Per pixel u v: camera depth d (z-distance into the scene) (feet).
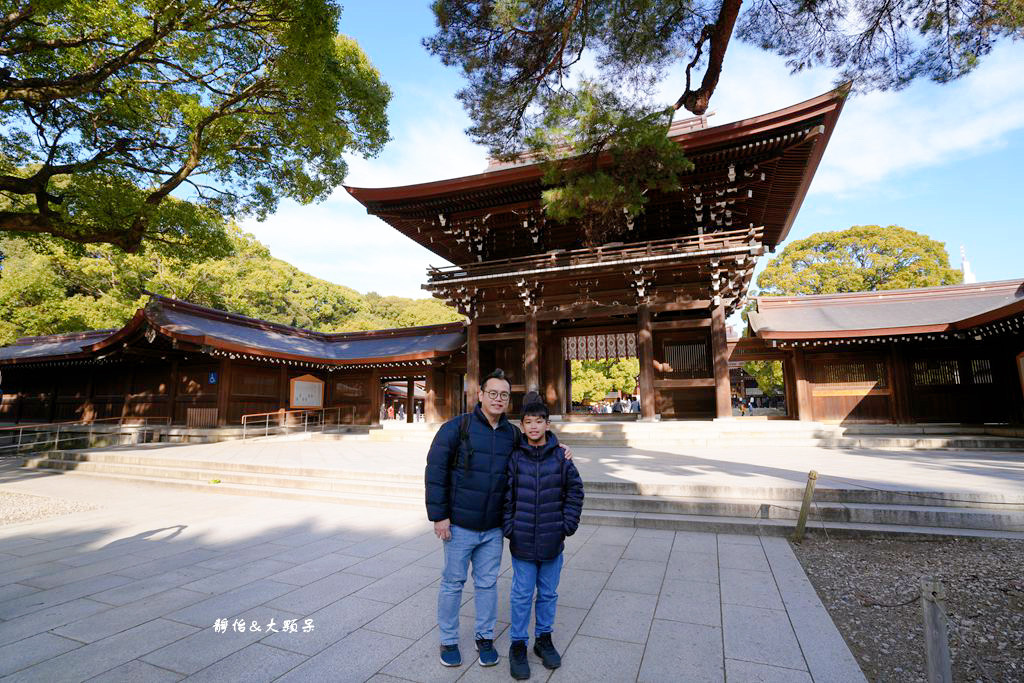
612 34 24.99
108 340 57.57
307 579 14.98
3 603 13.17
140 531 20.74
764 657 10.05
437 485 9.91
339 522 22.07
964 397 46.37
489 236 59.11
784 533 18.76
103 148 39.52
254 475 30.48
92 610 12.73
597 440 43.24
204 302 104.27
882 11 22.47
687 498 21.94
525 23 25.72
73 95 31.78
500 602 13.42
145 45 31.73
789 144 40.37
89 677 9.44
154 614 12.45
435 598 13.51
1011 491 19.35
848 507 19.40
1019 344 43.86
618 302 49.08
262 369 63.62
